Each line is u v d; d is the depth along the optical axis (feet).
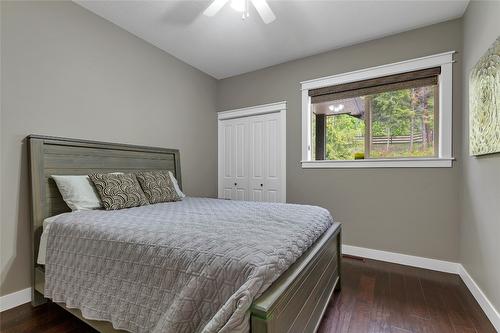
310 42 10.31
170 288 3.76
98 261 4.79
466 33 7.97
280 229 4.97
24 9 6.88
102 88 8.77
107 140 8.89
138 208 7.45
